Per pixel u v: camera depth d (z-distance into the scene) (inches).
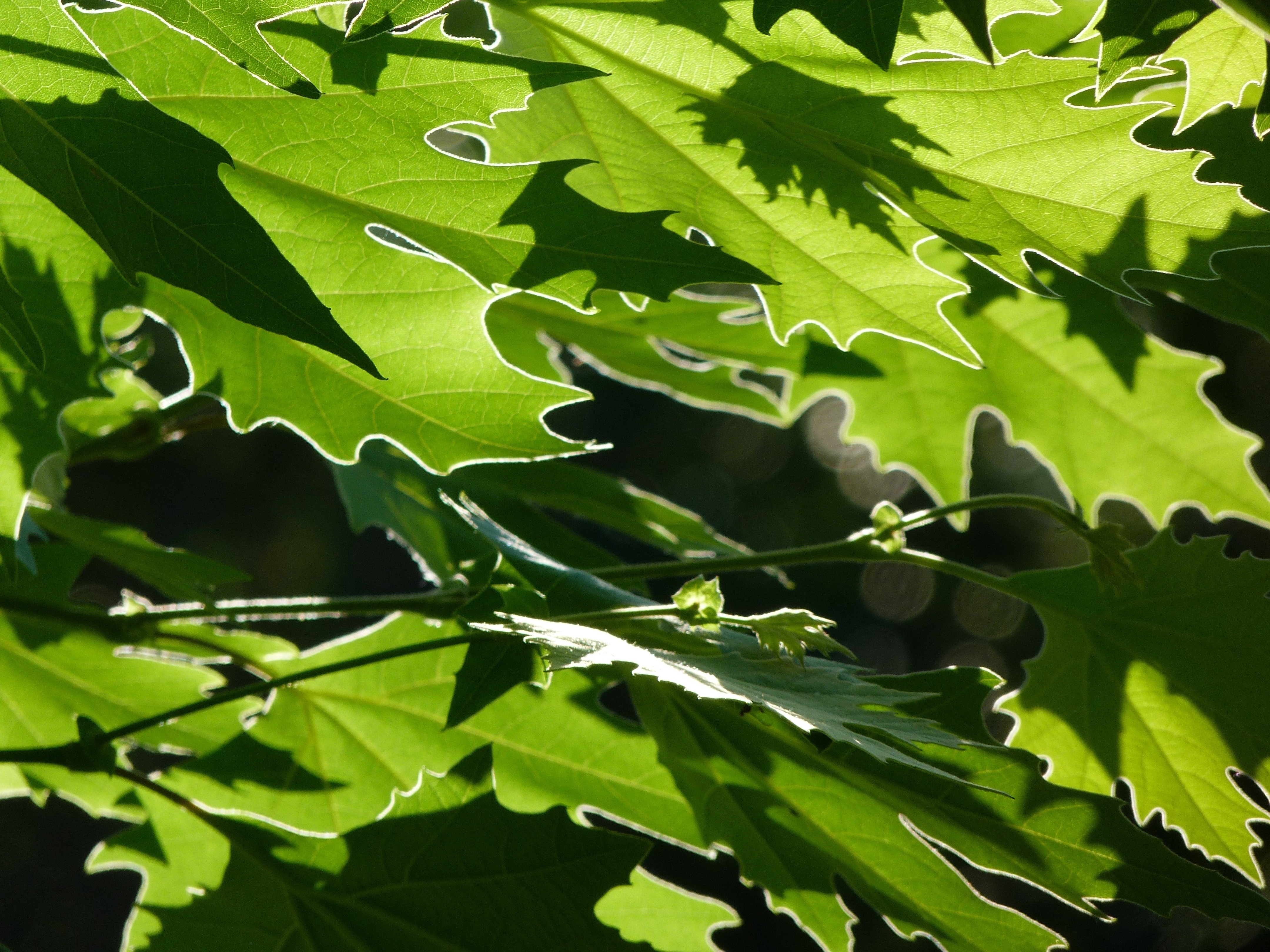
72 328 51.6
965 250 51.6
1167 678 54.2
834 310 52.7
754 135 51.5
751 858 54.2
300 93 49.3
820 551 53.8
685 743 53.7
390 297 51.5
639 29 51.0
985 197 51.2
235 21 49.2
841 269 52.4
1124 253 51.2
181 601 55.0
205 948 54.2
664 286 50.9
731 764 53.6
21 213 51.3
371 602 53.7
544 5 51.0
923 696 51.4
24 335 50.5
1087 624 54.3
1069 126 50.6
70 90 49.6
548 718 54.9
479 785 53.2
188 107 50.4
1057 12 50.5
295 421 52.1
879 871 53.6
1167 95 52.0
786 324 52.9
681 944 55.2
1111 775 54.6
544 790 55.3
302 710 55.4
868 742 50.3
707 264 50.9
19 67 49.5
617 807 55.3
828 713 50.7
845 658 200.7
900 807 52.9
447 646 52.1
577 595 53.0
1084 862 52.3
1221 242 50.9
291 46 50.1
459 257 51.1
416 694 55.2
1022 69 50.5
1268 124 50.4
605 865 53.0
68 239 51.4
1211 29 50.4
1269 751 53.9
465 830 53.2
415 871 53.4
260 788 55.4
